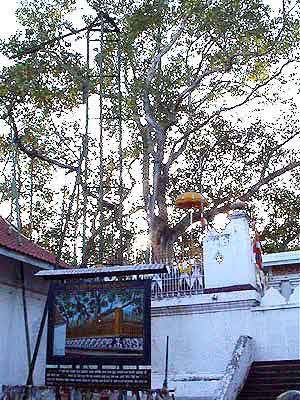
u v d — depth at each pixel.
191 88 27.48
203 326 16.27
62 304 12.66
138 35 25.84
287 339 15.32
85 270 12.57
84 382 12.03
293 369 14.16
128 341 11.91
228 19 26.11
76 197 19.28
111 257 23.38
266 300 15.90
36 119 23.23
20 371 14.30
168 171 27.23
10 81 19.98
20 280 14.70
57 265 14.87
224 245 16.89
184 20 26.66
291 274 21.72
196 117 28.41
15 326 14.35
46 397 12.34
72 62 22.98
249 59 27.08
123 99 24.86
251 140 28.80
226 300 16.14
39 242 28.17
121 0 25.88
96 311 12.34
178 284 17.02
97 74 21.64
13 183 17.05
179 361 16.19
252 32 26.38
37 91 21.53
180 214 28.31
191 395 15.26
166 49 27.02
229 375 12.96
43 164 25.95
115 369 11.84
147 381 11.56
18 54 20.86
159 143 26.70
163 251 25.89
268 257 21.64
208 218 27.12
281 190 30.06
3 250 13.25
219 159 29.06
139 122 27.78
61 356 12.34
